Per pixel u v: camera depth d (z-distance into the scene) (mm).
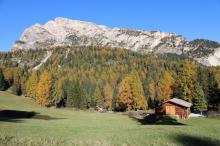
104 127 55750
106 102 147625
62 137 36375
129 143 33438
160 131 46312
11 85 197125
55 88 135500
